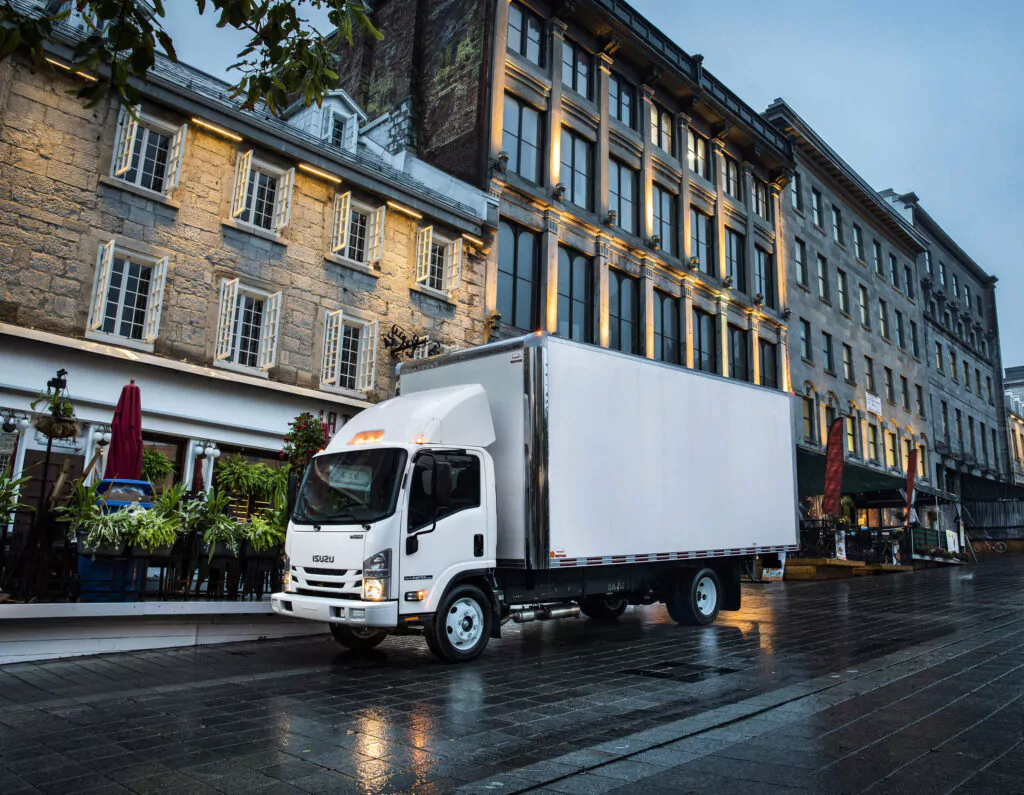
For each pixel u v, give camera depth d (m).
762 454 12.76
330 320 14.92
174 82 12.77
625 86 24.34
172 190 12.80
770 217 30.12
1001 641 9.36
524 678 7.36
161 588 9.32
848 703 5.98
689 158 26.42
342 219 15.23
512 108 20.33
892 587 18.73
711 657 8.55
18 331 10.74
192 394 12.76
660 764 4.46
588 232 21.56
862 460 32.97
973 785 3.96
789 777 4.15
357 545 7.85
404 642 9.98
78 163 11.80
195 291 13.00
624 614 13.60
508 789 4.06
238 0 5.04
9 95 11.19
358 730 5.37
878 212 38.12
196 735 5.23
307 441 11.16
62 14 5.11
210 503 9.59
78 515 8.55
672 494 10.84
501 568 9.09
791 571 22.91
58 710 5.98
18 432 10.91
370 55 23.53
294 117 19.28
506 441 9.29
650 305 23.16
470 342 17.58
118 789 4.15
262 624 9.98
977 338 50.59
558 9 21.72
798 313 30.73
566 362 9.56
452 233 17.58
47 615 8.03
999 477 49.06
